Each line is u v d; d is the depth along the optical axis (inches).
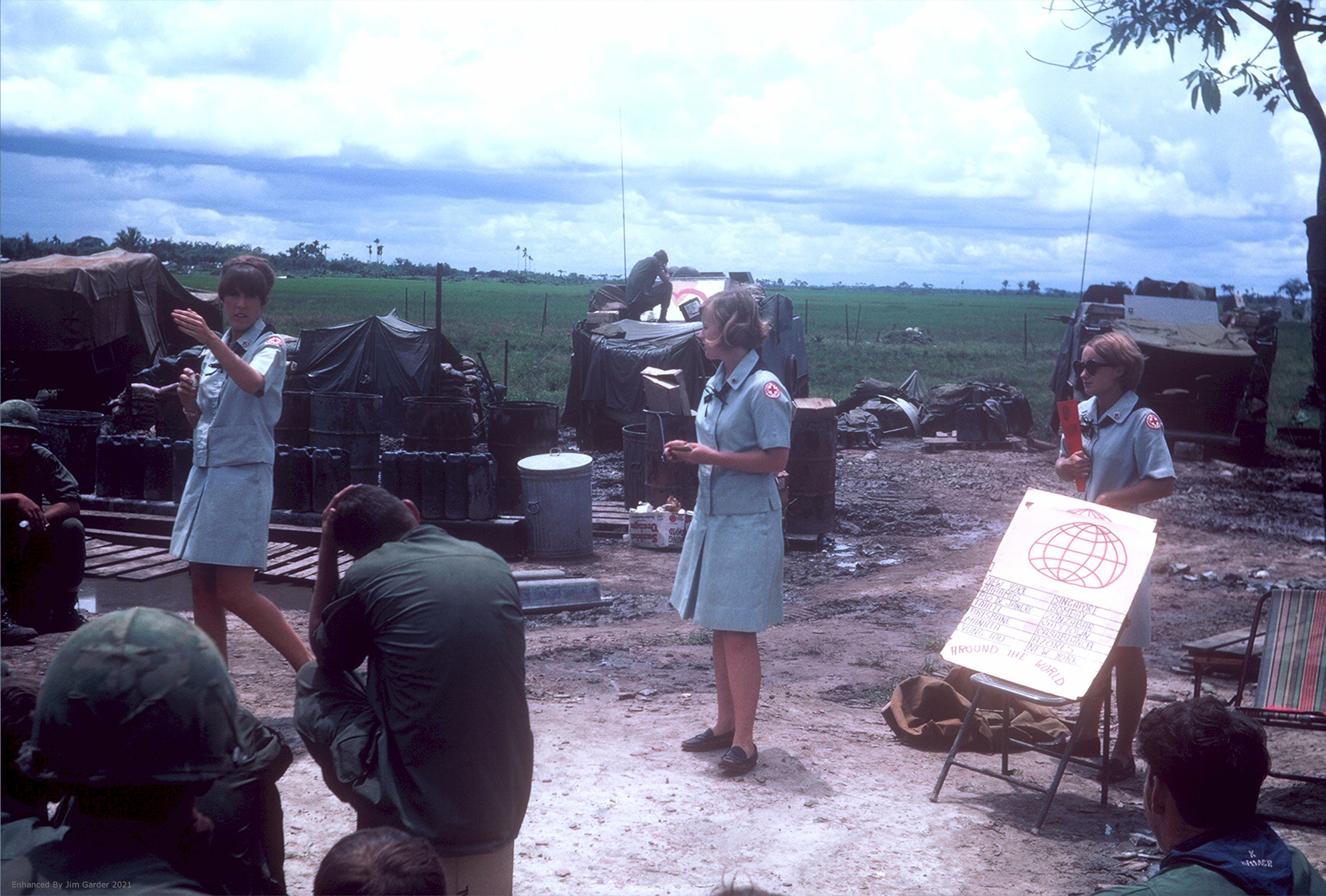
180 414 418.9
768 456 176.9
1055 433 802.2
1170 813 82.7
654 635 295.7
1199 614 341.7
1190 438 729.6
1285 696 179.2
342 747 105.0
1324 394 270.2
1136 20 248.5
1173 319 796.6
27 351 681.6
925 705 207.6
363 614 103.7
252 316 189.9
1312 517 535.2
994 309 6166.3
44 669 221.1
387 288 6141.7
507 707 103.1
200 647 60.7
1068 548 181.8
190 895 56.9
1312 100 243.9
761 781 175.8
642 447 484.4
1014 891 139.6
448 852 100.0
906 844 153.7
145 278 753.6
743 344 183.0
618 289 896.9
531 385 1193.4
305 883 131.1
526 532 411.2
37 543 252.5
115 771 56.9
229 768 61.1
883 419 819.4
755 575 179.0
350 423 411.8
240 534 184.5
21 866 57.7
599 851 147.0
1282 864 78.3
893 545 458.0
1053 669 167.5
